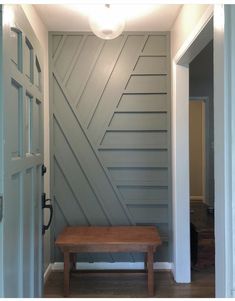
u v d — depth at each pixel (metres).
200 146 7.20
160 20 3.11
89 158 3.43
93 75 3.40
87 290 2.98
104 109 3.41
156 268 3.44
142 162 3.42
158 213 3.44
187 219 3.17
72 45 3.39
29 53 1.86
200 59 4.42
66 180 3.43
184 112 3.16
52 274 3.33
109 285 3.10
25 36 1.73
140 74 3.39
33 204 1.96
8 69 1.38
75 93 3.40
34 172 1.99
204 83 5.75
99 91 3.40
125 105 3.41
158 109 3.40
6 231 1.36
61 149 3.42
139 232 3.14
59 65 3.39
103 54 3.40
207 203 5.97
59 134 3.42
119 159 3.43
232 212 1.49
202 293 2.92
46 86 3.28
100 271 3.22
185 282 3.15
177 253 3.17
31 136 1.92
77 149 3.42
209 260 3.56
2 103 1.32
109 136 3.43
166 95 3.39
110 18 2.54
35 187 2.03
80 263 3.46
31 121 1.92
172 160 3.33
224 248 1.54
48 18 3.05
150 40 3.39
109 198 3.44
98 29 2.56
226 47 1.50
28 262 1.82
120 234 3.07
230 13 1.49
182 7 2.74
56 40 3.38
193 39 2.35
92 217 3.44
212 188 5.88
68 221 3.44
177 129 3.17
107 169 3.43
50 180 3.40
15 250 1.54
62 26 3.26
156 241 2.86
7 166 1.37
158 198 3.43
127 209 3.44
